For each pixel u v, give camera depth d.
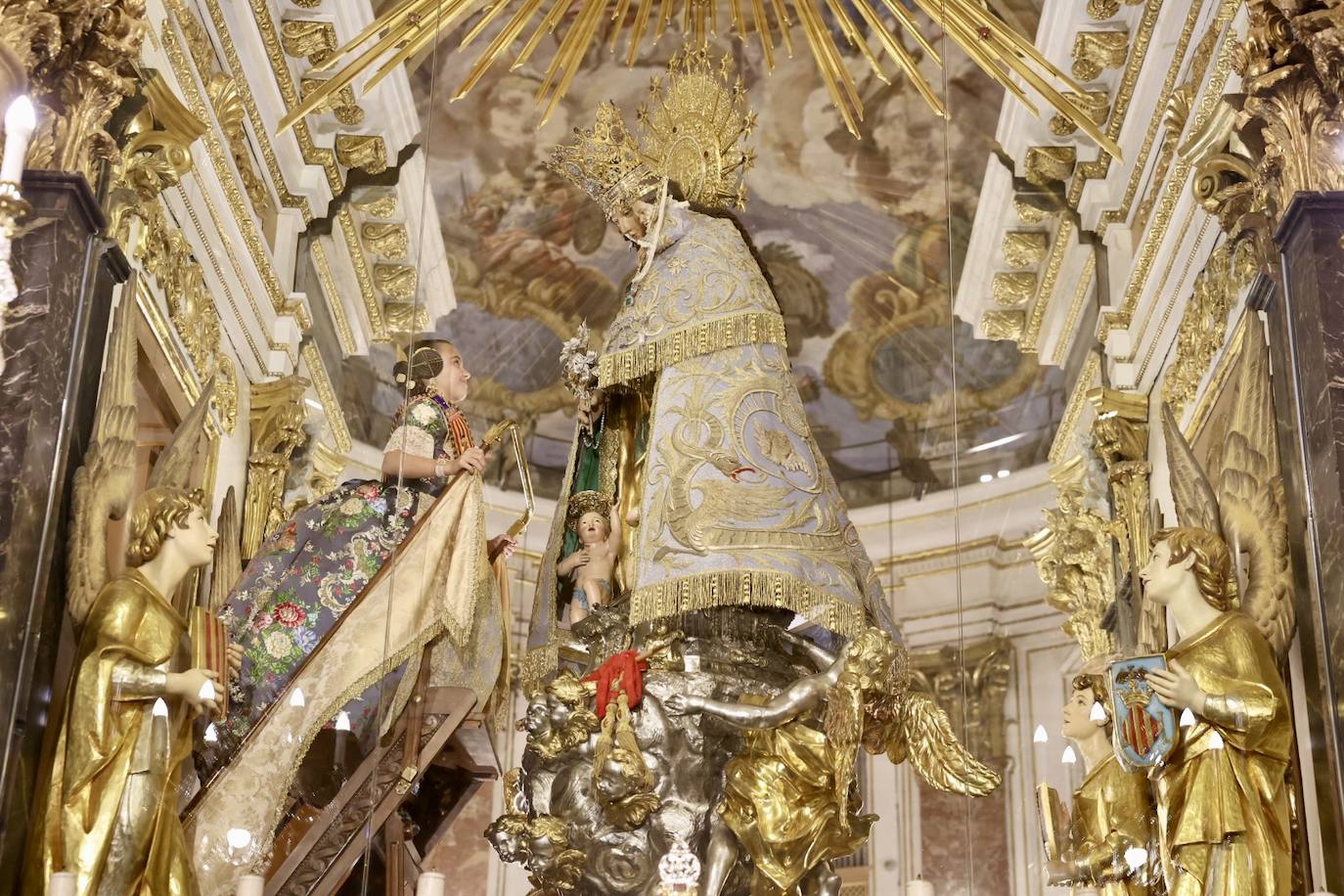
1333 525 7.09
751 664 7.80
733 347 8.17
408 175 11.26
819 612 7.54
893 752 7.85
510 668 8.59
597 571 8.50
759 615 7.90
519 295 12.07
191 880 6.98
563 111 11.55
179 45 8.73
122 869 6.74
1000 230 11.40
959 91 11.24
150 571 7.49
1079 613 10.57
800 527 7.74
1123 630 10.20
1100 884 8.03
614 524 8.57
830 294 12.45
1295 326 7.54
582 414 8.83
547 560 8.57
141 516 7.54
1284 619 7.54
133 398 7.58
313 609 8.45
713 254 8.52
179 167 8.09
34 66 7.16
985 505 11.80
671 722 7.60
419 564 8.12
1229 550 7.96
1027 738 11.08
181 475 8.04
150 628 7.10
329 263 11.20
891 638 7.88
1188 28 9.41
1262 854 7.03
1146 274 10.32
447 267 11.70
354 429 11.24
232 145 9.81
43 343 6.91
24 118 5.18
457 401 9.51
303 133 10.76
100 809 6.73
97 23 7.30
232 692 8.14
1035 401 11.56
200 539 7.62
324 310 11.20
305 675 7.84
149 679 6.98
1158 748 7.29
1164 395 9.83
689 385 8.09
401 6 9.80
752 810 7.42
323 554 8.60
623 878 7.54
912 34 10.62
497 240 11.89
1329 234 7.39
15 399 6.82
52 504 6.88
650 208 8.78
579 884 7.61
